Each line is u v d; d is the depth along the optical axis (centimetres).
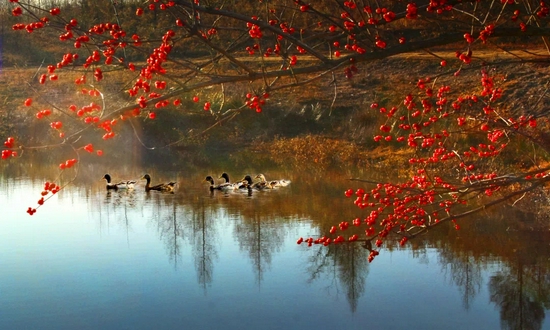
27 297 945
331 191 1633
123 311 891
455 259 1073
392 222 645
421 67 2430
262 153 2203
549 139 681
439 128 1738
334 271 1038
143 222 1369
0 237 1249
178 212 1457
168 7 484
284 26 543
